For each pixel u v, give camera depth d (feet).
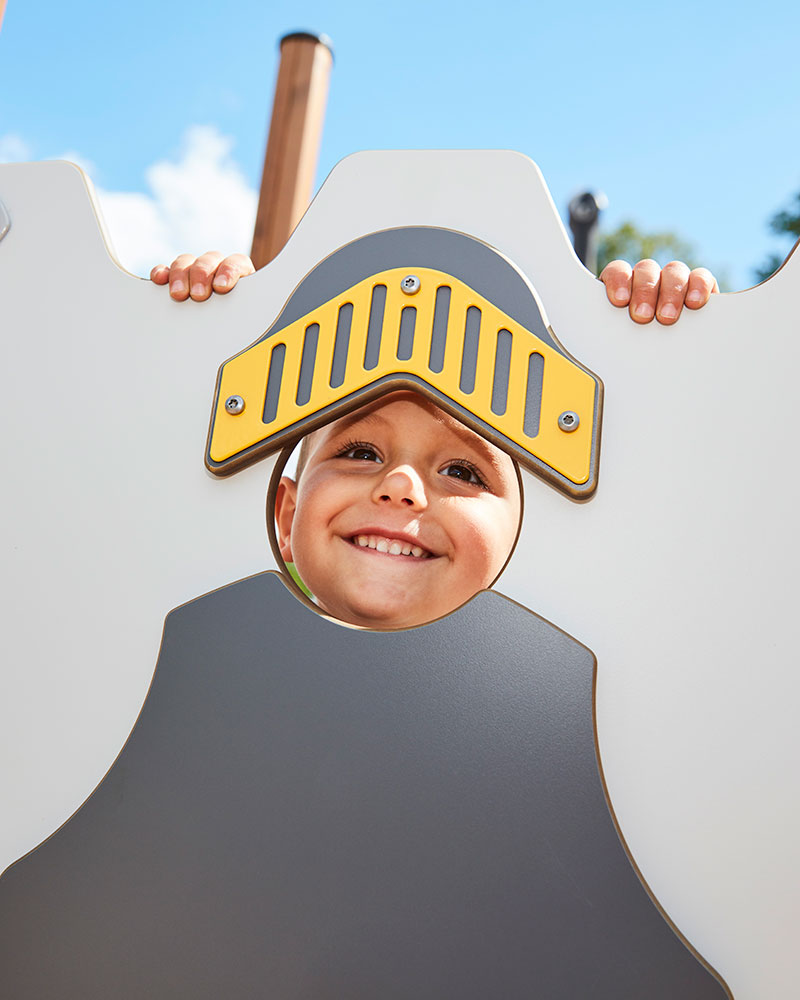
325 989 3.53
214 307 4.61
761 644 3.80
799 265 4.20
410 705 3.80
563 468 3.98
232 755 3.88
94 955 3.76
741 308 4.18
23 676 4.27
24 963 3.80
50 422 4.61
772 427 4.02
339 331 4.27
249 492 4.30
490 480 5.10
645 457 4.04
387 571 5.02
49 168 5.04
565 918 3.49
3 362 4.75
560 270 4.32
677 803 3.68
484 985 3.45
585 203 10.87
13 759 4.17
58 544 4.42
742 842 3.62
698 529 3.94
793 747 3.70
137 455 4.48
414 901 3.57
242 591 4.08
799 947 3.50
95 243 4.87
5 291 4.86
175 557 4.30
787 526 3.91
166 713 3.98
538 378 4.09
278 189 8.99
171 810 3.86
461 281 4.25
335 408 4.18
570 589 3.93
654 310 4.20
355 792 3.74
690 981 3.40
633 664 3.83
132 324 4.68
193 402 4.50
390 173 4.58
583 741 3.67
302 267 4.54
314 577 5.12
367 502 5.02
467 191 4.49
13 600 4.38
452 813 3.65
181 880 3.77
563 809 3.60
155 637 4.22
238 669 3.98
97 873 3.85
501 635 3.83
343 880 3.64
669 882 3.60
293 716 3.87
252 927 3.66
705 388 4.09
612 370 4.16
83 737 4.16
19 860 3.94
